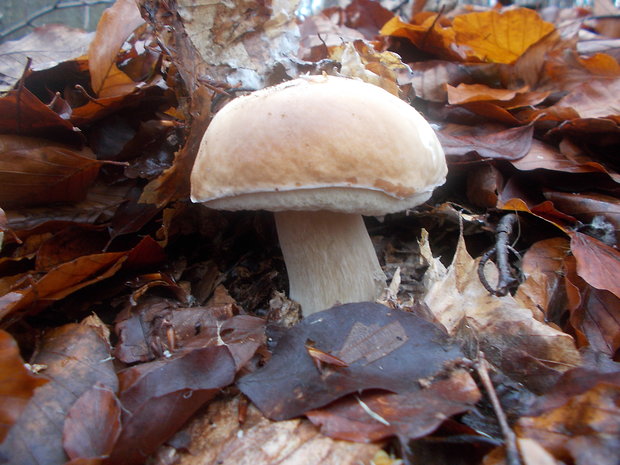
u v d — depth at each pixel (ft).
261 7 0.80
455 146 0.79
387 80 0.80
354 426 0.37
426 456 0.37
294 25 0.89
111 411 0.38
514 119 0.87
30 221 0.63
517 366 0.47
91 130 0.73
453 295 0.55
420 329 0.45
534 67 1.00
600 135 0.80
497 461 0.33
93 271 0.56
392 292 0.58
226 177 0.47
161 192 0.66
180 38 0.70
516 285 0.62
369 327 0.46
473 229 0.75
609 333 0.54
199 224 0.72
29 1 2.35
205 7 0.76
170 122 0.72
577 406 0.36
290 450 0.37
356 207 0.47
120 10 0.72
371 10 1.54
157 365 0.43
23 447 0.36
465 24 1.05
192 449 0.39
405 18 1.91
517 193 0.76
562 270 0.62
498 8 1.98
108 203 0.69
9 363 0.33
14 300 0.47
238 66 0.80
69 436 0.37
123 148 0.71
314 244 0.56
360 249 0.58
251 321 0.53
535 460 0.32
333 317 0.47
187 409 0.39
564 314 0.58
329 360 0.43
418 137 0.50
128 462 0.36
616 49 1.13
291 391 0.41
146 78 0.80
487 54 1.11
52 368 0.43
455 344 0.43
